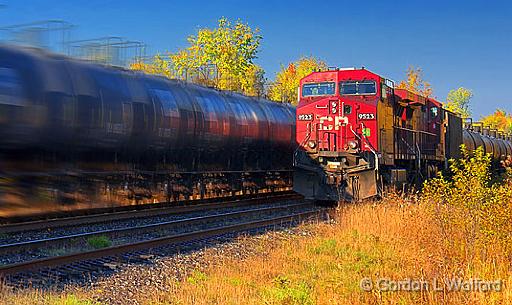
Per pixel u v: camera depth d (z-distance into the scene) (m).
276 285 8.58
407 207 14.33
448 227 10.16
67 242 12.25
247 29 55.59
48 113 14.22
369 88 21.05
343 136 20.78
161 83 20.06
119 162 17.50
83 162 15.95
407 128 23.91
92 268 9.97
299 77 64.94
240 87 53.84
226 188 23.38
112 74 17.36
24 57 14.20
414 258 9.70
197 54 54.78
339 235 13.11
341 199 20.48
